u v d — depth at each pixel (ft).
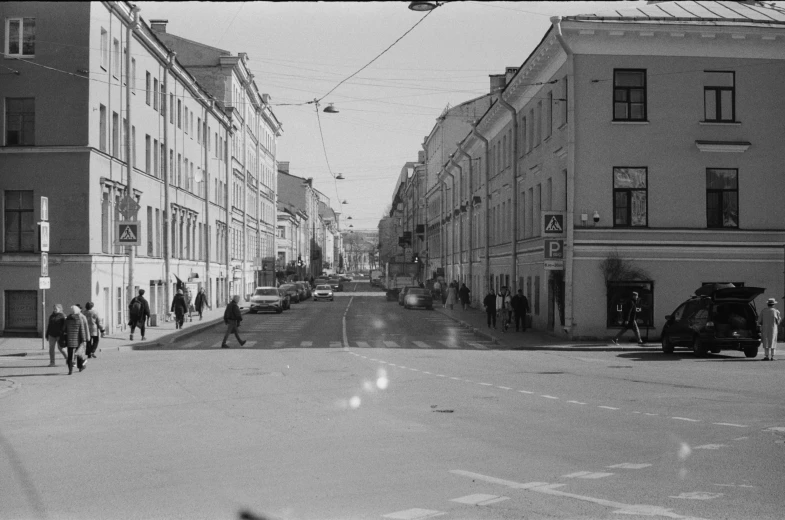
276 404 50.21
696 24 100.94
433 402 50.75
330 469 31.32
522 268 134.41
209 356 86.38
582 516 24.47
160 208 143.43
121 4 112.98
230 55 223.51
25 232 105.50
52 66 104.06
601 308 102.01
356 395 54.29
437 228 280.10
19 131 105.60
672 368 73.20
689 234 102.47
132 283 112.27
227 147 215.51
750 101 103.35
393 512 25.03
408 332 126.41
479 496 26.99
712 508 25.38
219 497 27.09
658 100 102.63
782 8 113.19
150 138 136.56
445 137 260.83
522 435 38.91
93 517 24.86
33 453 35.40
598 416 44.86
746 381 62.18
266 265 280.31
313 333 124.06
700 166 102.89
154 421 44.14
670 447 35.73
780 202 103.76
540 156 120.98
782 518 24.23
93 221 105.91
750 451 34.76
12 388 58.59
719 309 84.02
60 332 71.41
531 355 87.97
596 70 102.06
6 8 104.17
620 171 102.53
